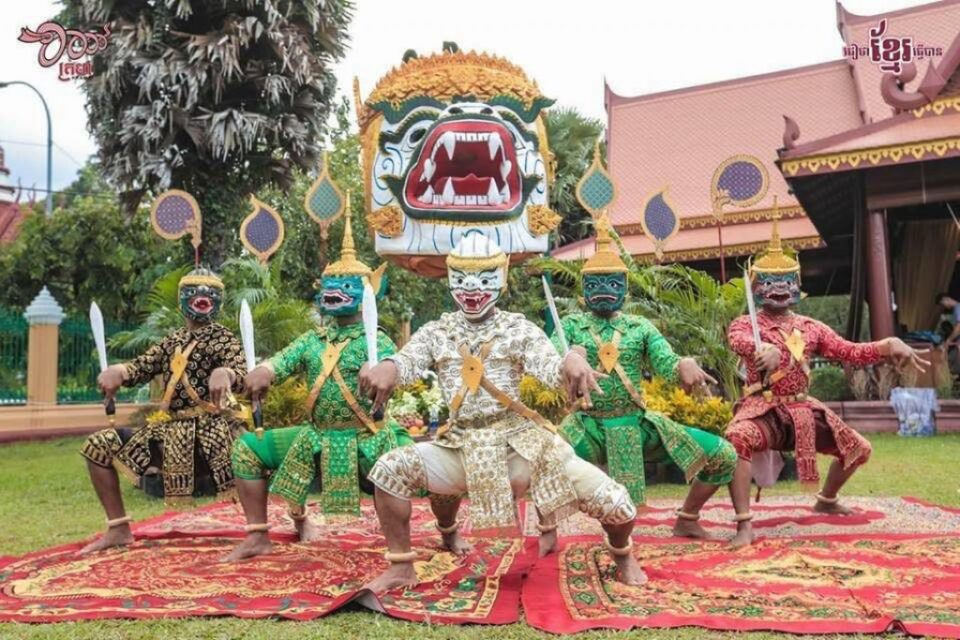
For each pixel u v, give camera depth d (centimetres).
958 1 2064
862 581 416
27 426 1515
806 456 544
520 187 831
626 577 425
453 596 399
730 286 942
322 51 1389
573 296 1216
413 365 423
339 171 1770
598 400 510
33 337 1563
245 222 611
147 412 1031
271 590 414
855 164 1346
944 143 1293
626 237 2116
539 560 482
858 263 1570
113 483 538
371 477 415
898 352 550
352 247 523
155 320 994
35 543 577
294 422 804
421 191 823
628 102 2420
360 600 382
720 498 755
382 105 841
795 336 561
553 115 2306
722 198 643
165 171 1220
